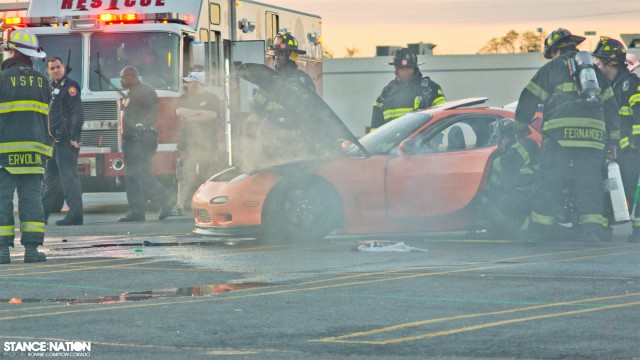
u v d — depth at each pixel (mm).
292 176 22344
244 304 14398
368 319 13164
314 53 47688
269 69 22750
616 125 22031
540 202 21438
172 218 31984
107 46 36406
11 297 15477
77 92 29719
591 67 21094
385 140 23125
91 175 36094
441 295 14953
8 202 19953
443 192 22438
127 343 11883
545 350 11211
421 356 11047
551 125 21297
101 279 17281
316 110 22688
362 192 22484
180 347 11633
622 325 12523
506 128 22609
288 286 16094
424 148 22734
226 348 11547
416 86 26844
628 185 23281
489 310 13680
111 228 28312
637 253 19891
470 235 23375
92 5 37219
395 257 19719
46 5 37500
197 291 15773
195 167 34344
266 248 21719
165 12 36562
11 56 20172
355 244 22297
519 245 21531
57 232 27281
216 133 34375
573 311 13500
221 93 38594
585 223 21344
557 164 21219
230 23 39719
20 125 19844
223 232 22625
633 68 24891
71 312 13984
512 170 22391
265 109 25328
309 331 12438
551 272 17234
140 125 30594
